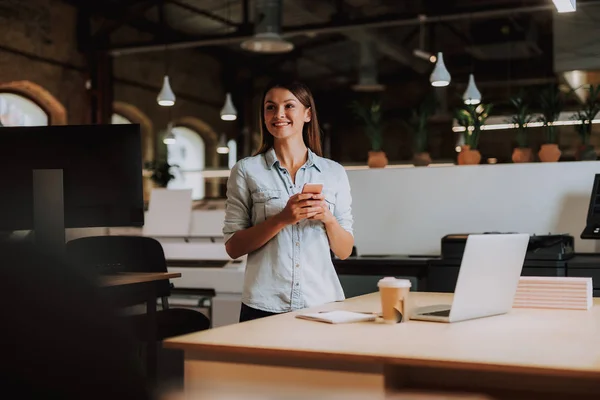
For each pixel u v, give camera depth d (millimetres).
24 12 9141
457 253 3688
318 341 1513
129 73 11117
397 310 1765
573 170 3971
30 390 789
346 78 13852
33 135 2986
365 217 4352
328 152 14227
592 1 8078
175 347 1540
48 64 9523
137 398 825
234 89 13539
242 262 5062
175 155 12375
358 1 11102
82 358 785
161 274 3139
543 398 1419
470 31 11789
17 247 778
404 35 12211
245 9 10367
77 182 2975
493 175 4109
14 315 775
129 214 2992
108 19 10578
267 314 2342
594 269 3443
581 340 1508
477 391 1466
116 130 2980
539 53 11547
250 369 1494
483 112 5176
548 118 5023
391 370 1415
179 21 11836
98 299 793
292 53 13422
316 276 2371
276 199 2424
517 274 1938
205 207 8156
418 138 6598
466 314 1808
